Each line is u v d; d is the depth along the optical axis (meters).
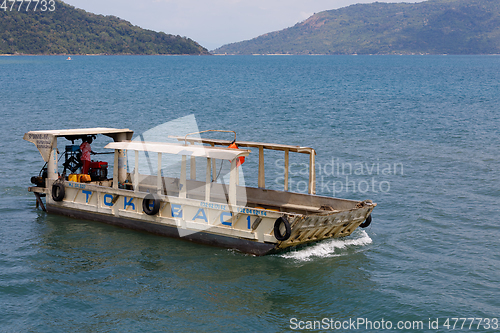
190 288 10.45
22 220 14.82
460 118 41.62
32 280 10.69
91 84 82.31
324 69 172.75
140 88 75.00
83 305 9.68
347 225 12.81
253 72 143.88
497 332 8.82
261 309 9.65
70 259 11.89
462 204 16.89
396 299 10.02
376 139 30.88
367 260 12.04
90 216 14.75
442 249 12.81
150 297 10.05
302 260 11.93
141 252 12.34
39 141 15.45
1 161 22.50
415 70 163.88
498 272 11.35
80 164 16.47
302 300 10.02
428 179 20.53
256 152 26.19
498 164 23.34
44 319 9.13
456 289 10.49
